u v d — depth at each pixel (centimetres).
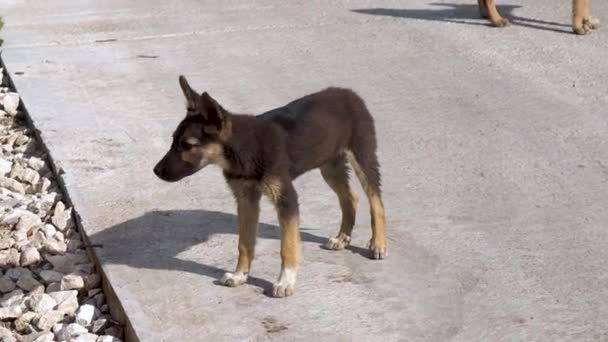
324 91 761
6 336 707
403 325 662
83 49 1335
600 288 705
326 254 765
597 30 1333
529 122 1032
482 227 807
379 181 763
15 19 1495
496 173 913
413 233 799
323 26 1403
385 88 1150
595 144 970
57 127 1058
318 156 722
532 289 706
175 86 1180
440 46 1290
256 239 754
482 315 673
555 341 640
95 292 764
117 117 1084
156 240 798
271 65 1247
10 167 1002
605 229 797
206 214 845
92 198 883
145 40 1368
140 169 945
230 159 692
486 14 1388
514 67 1202
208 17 1473
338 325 663
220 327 664
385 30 1369
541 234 792
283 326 663
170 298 705
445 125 1034
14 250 829
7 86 1245
